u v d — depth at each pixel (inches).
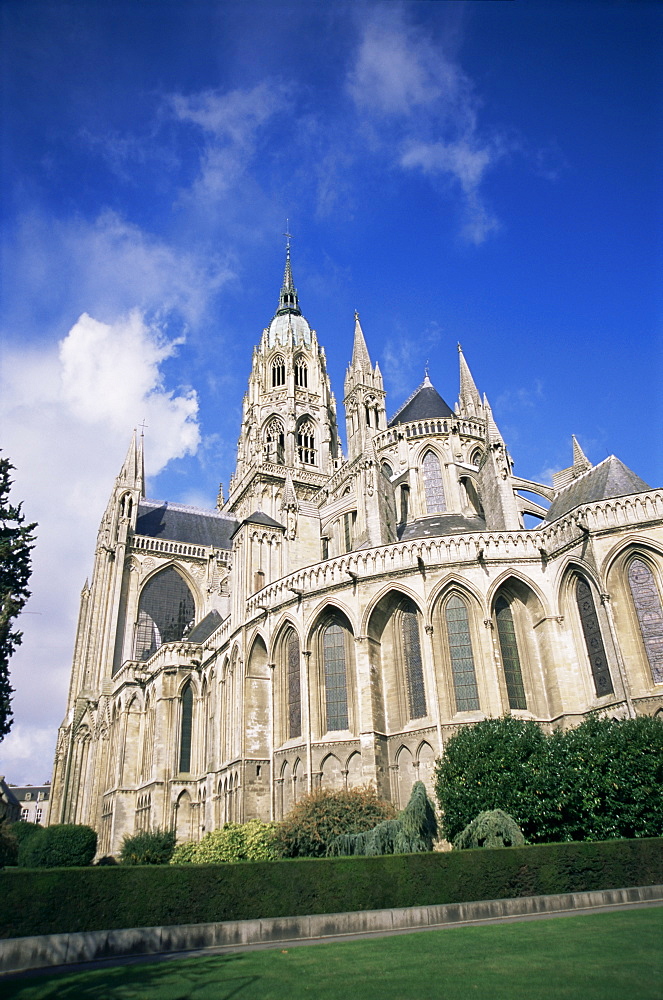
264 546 2765.7
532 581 2011.6
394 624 2118.6
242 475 4827.8
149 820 2701.8
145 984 735.7
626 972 666.8
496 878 1177.4
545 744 1510.8
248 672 2361.0
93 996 693.3
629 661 1749.5
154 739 2829.7
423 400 3142.2
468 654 1987.0
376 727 1983.3
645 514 1820.9
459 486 2837.1
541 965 716.7
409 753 1964.8
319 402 5064.0
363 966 769.6
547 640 1961.1
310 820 1642.5
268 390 5049.2
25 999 705.0
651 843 1262.3
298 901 1130.0
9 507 1987.0
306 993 664.4
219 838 1839.3
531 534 2065.7
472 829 1359.5
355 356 3565.5
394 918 1056.8
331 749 2028.8
